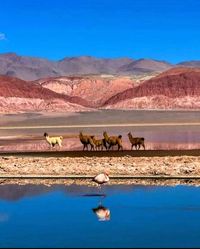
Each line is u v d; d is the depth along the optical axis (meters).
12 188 26.67
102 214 18.84
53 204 21.16
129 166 35.12
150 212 19.19
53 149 51.94
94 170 33.84
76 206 20.66
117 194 23.92
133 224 16.95
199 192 24.44
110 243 14.44
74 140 64.38
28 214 18.94
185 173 31.97
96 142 48.78
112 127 92.00
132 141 48.22
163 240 14.73
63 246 14.17
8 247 14.09
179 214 18.83
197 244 14.27
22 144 58.16
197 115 141.12
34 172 33.78
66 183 28.89
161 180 29.75
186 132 75.69
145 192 24.56
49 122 114.94
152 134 71.88
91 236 15.30
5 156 43.84
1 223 17.30
